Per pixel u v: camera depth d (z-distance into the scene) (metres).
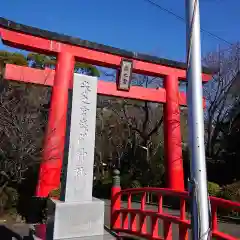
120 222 8.59
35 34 12.77
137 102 24.16
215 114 21.62
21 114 11.02
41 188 11.17
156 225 6.54
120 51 14.62
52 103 12.48
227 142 19.12
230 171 18.03
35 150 11.27
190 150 3.43
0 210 11.42
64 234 5.45
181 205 5.65
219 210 11.57
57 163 11.59
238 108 19.20
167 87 15.84
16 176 10.76
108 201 18.50
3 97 11.89
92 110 6.41
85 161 6.07
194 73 3.60
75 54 13.55
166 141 15.41
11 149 10.89
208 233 3.10
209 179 18.33
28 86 13.86
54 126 12.03
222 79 19.75
